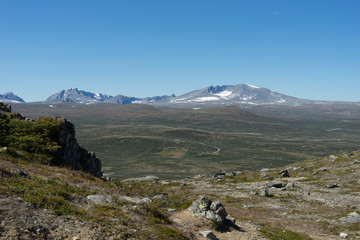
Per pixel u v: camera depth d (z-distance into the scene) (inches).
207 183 2011.6
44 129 1350.9
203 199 811.4
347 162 2103.8
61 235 473.4
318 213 1143.0
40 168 914.1
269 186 1696.6
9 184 594.2
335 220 1038.4
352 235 878.4
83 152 1749.5
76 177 920.9
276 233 839.7
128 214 642.2
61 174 898.1
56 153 1342.3
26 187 611.8
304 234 885.8
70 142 1542.8
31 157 1092.5
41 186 655.8
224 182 1999.3
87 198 687.7
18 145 1150.3
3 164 768.9
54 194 626.5
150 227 602.5
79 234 492.4
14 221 456.8
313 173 1945.1
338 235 895.1
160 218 689.6
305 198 1378.0
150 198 912.3
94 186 852.0
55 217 524.4
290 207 1245.1
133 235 542.3
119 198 759.7
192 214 783.1
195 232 671.8
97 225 539.8
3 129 1209.4
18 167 800.3
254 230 815.7
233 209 1218.6
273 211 1189.1
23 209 504.1
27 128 1282.0
